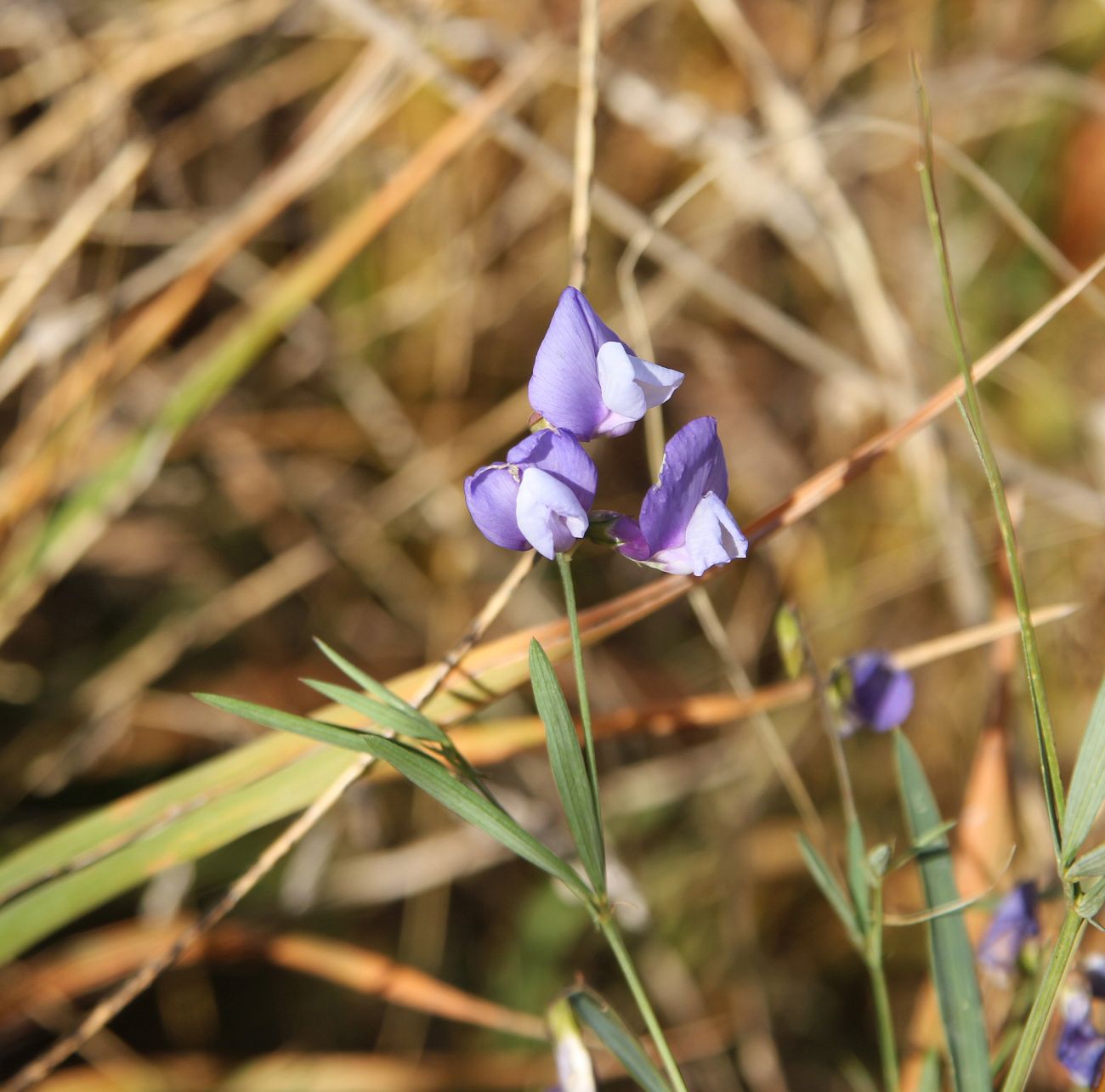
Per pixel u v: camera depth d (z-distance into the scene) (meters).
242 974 0.45
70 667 0.47
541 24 0.51
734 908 0.46
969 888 0.37
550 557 0.30
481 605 0.51
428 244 0.54
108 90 0.48
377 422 0.53
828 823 0.49
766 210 0.51
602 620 0.35
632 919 0.44
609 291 0.55
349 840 0.46
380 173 0.53
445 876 0.45
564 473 0.30
